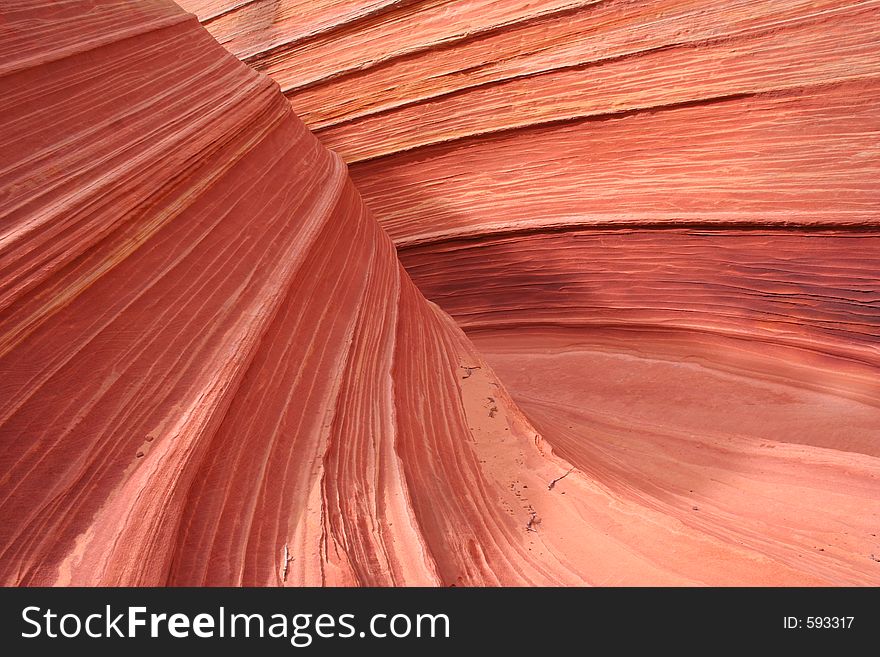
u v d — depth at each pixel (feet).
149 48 14.49
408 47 27.45
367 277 15.74
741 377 22.43
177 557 6.89
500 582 9.00
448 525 9.73
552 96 24.91
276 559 7.59
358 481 9.41
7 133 9.28
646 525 10.89
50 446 7.05
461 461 12.16
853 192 20.17
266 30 31.35
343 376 11.34
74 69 11.52
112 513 6.90
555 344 26.68
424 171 28.78
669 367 23.72
